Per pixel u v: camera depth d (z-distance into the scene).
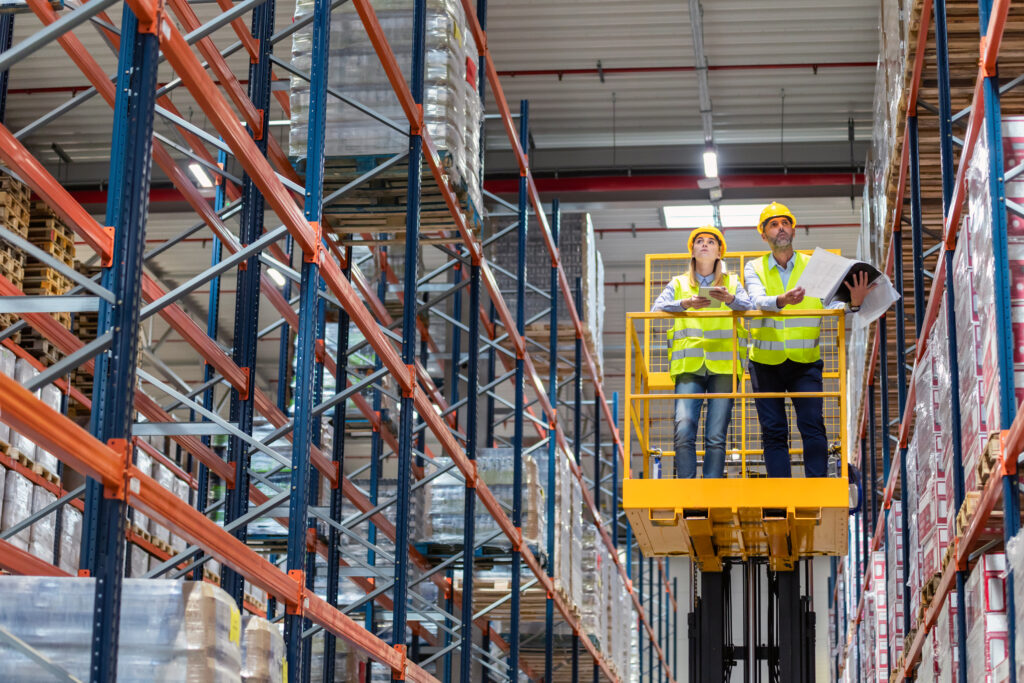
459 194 9.57
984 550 7.92
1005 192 6.73
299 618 6.58
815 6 17.66
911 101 10.30
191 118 19.59
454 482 12.72
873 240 15.05
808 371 12.40
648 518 12.77
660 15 18.00
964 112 8.75
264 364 28.09
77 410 10.76
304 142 8.97
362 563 9.88
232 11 6.55
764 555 14.91
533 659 19.16
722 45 18.59
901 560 12.64
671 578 34.25
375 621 14.74
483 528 12.55
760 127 20.38
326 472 10.86
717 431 12.66
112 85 8.13
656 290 25.30
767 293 12.44
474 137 10.09
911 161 10.38
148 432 7.02
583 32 18.42
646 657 30.30
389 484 13.70
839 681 23.78
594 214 22.91
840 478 12.05
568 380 17.45
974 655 7.45
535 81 19.47
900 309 11.80
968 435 7.81
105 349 5.07
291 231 6.63
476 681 17.47
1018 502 6.33
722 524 13.00
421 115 8.75
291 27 8.93
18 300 5.18
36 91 18.64
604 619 17.64
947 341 8.59
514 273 16.91
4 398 3.90
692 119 20.23
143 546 10.73
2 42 8.24
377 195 9.55
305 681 9.46
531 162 20.53
